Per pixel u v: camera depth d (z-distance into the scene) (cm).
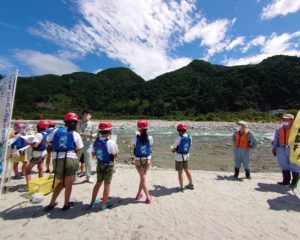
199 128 3672
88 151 704
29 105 10194
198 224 452
